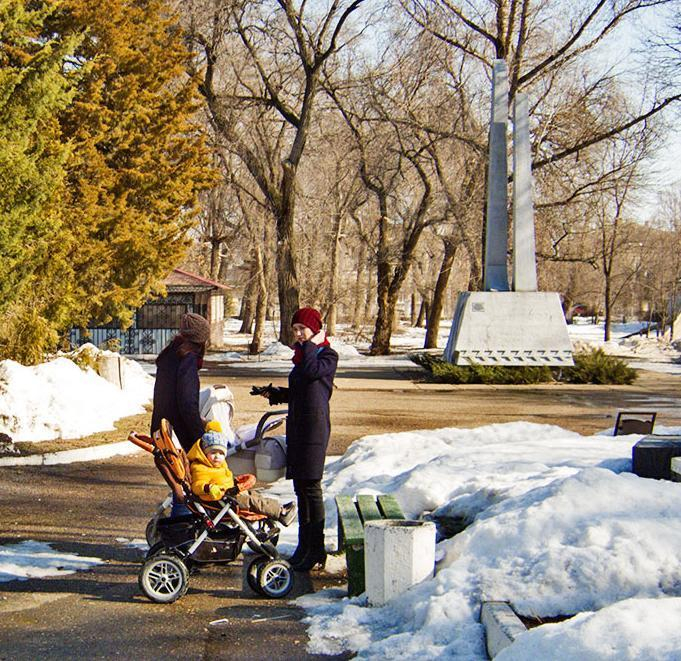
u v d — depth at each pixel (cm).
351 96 4856
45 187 1827
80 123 2531
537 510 647
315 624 624
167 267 2645
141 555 841
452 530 816
